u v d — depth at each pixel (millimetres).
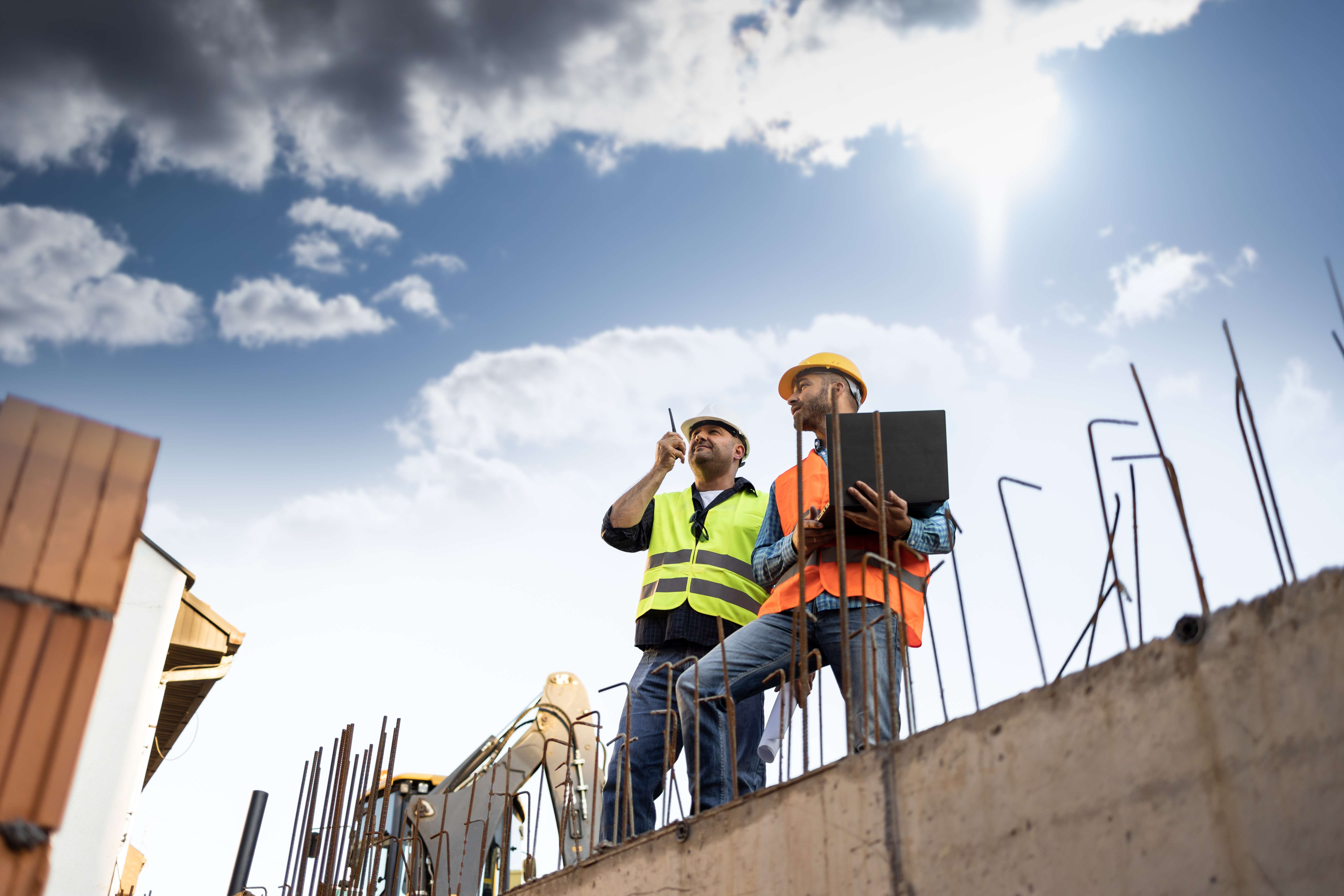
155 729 9617
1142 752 2582
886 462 4355
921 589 4523
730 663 4691
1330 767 2205
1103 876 2568
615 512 6027
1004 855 2816
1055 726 2812
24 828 2314
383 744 6297
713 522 5980
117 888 9078
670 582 5789
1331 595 2301
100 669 2516
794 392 5590
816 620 4508
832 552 4531
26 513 2525
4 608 2436
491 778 7801
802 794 3510
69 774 2410
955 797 3004
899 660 4281
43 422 2623
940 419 4445
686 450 6074
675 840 3992
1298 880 2197
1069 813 2695
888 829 3160
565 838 5531
